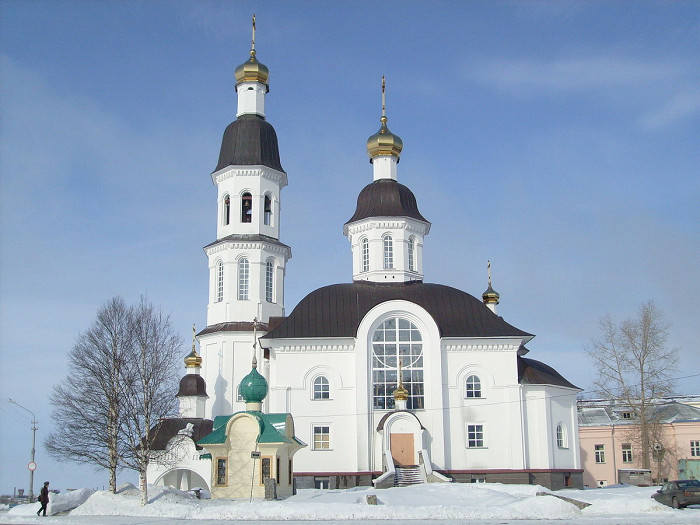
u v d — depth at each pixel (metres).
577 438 69.81
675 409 92.62
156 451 63.44
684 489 45.25
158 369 51.81
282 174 78.25
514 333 67.69
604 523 35.69
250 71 79.81
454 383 66.69
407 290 71.25
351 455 64.62
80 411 51.12
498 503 45.09
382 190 76.25
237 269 75.44
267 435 50.59
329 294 70.19
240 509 43.06
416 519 40.16
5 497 72.62
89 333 52.06
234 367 72.69
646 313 80.88
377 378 66.00
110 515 45.06
